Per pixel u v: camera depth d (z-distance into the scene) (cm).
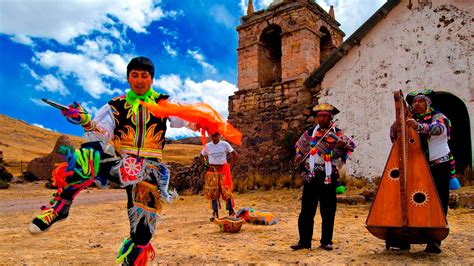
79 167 317
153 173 350
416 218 504
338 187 573
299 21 1842
